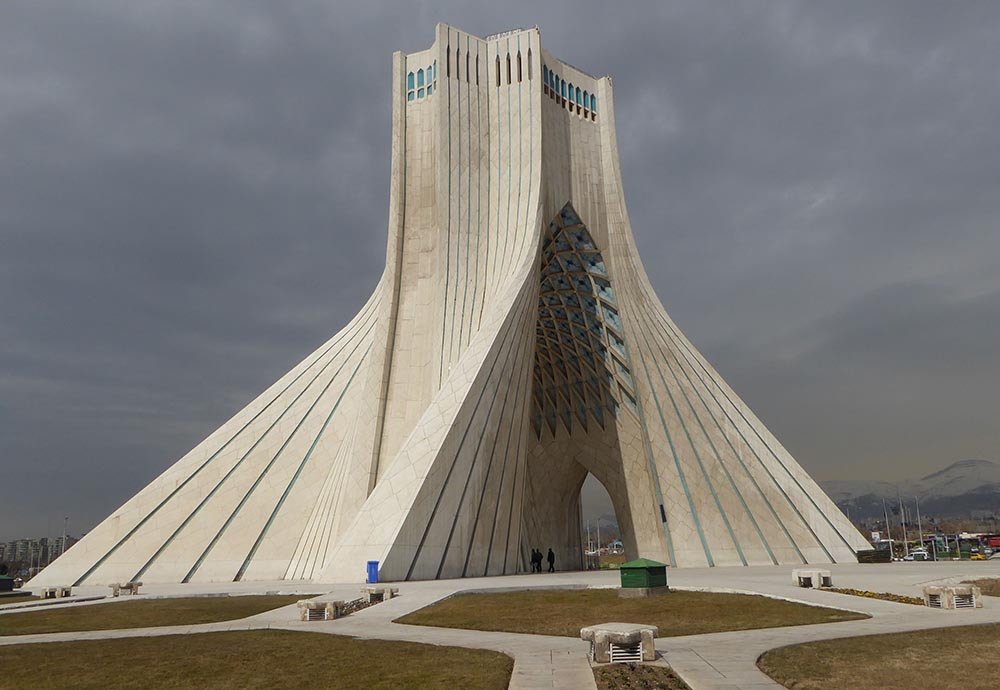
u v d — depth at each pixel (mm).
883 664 8109
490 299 32250
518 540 28375
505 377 27625
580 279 39125
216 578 27734
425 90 36125
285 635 11305
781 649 9016
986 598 15211
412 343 32469
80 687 7965
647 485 37594
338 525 28625
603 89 40625
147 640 11211
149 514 29125
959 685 7117
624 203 39719
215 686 7836
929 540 100125
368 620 12953
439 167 34375
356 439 30547
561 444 44594
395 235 33875
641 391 38094
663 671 7930
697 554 34375
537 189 33688
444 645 9938
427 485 22781
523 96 35938
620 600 15406
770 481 35312
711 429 36312
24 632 12516
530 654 9125
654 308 39500
